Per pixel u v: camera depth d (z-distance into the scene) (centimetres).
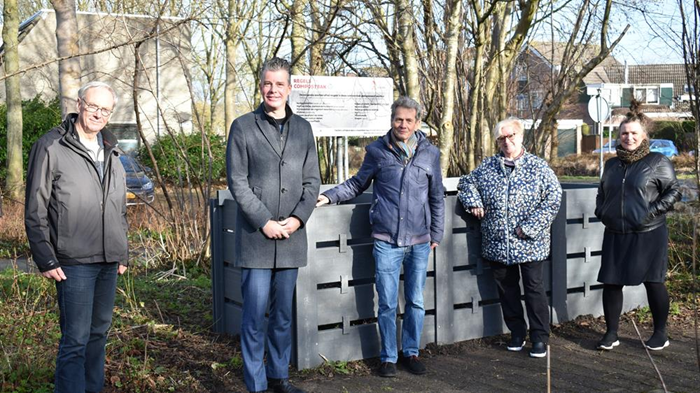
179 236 858
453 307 550
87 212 371
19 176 1634
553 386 457
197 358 502
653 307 533
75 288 374
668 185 519
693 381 463
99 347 405
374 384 462
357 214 500
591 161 2864
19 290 635
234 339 546
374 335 514
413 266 485
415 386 459
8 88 1623
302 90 714
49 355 471
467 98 775
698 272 731
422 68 753
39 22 2531
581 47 830
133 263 847
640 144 524
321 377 475
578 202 604
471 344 550
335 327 533
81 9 2127
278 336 431
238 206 409
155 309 636
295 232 420
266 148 411
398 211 473
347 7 720
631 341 557
